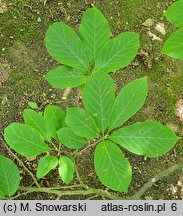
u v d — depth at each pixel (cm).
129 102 26
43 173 29
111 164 25
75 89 48
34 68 48
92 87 26
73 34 27
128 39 26
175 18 25
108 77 26
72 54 27
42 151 28
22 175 44
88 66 27
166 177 45
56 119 28
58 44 27
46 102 47
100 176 25
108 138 26
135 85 26
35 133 27
